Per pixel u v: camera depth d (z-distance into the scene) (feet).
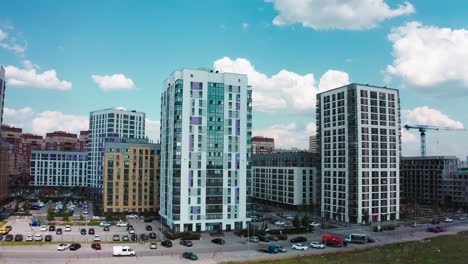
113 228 496.23
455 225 568.41
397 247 396.37
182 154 468.34
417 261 335.88
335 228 520.42
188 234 435.94
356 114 564.71
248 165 501.56
